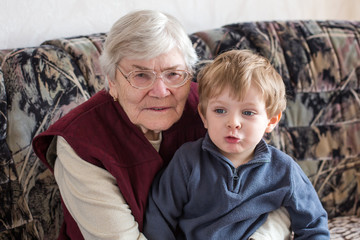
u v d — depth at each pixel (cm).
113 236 89
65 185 95
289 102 145
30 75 112
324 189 149
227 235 94
